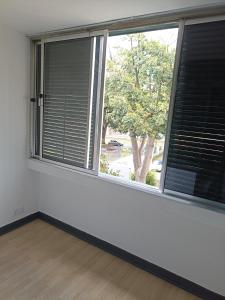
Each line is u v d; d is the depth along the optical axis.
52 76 2.32
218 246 1.67
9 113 2.27
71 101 2.23
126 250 2.14
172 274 1.91
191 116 1.65
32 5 1.60
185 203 1.71
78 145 2.26
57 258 2.13
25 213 2.64
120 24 1.82
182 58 1.63
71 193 2.43
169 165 1.79
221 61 1.50
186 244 1.80
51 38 2.22
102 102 2.05
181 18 1.58
